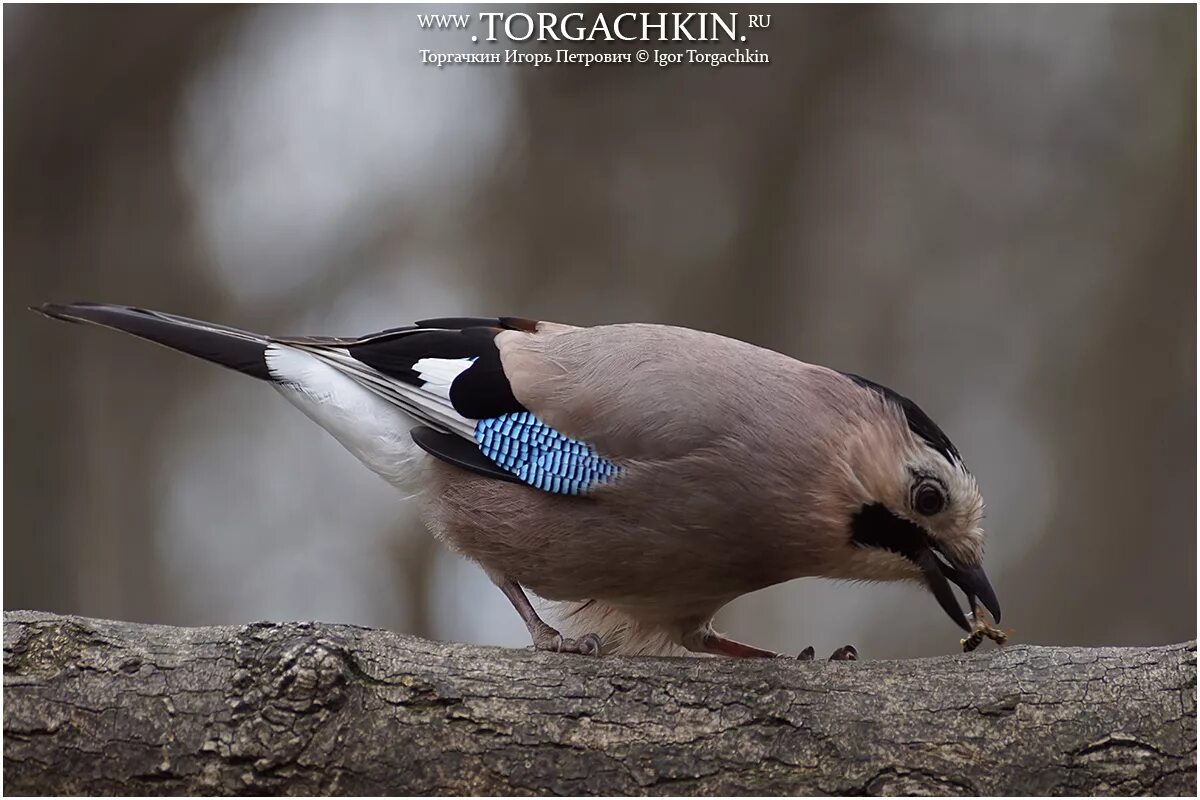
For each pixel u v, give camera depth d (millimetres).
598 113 13227
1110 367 13125
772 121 13320
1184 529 12617
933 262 13461
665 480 6359
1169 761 5293
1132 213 13422
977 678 5562
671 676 5602
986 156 13688
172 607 12609
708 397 6426
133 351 12617
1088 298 13414
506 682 5527
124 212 12625
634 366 6605
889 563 6551
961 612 6520
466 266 13438
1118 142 13594
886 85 13508
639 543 6488
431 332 7320
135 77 12594
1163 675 5477
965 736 5391
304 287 13234
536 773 5344
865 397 6531
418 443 6992
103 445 12422
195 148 12938
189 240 12812
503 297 13234
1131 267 13297
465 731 5395
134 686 5395
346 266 13297
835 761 5359
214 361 7496
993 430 13211
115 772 5281
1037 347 13359
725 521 6387
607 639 7258
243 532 13016
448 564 12914
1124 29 13562
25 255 12250
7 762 5270
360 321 13312
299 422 13125
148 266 12633
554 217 13211
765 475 6340
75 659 5465
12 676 5398
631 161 13234
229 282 13078
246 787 5277
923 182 13508
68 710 5336
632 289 13125
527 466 6637
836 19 13297
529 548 6699
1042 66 13688
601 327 7141
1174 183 13250
